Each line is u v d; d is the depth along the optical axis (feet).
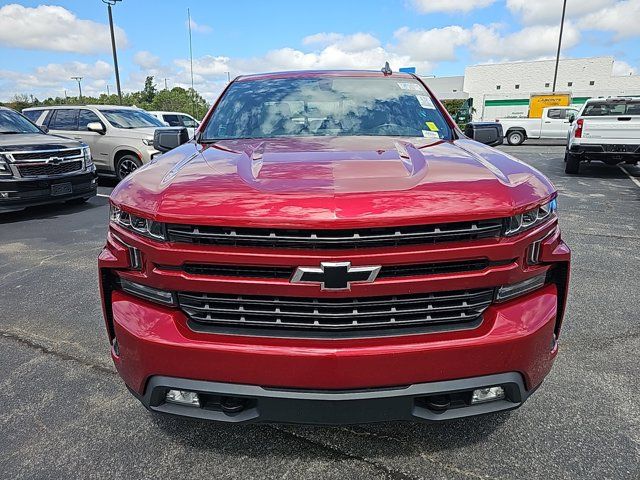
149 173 6.77
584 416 7.86
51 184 24.52
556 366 9.45
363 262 5.27
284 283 5.40
